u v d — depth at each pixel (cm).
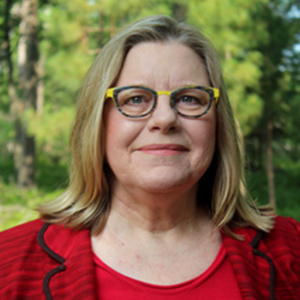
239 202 174
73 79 948
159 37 150
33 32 1351
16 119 1603
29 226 165
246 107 919
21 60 1934
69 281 143
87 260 145
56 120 1025
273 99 1180
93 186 159
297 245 176
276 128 1400
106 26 1083
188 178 148
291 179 1753
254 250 162
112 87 150
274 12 1090
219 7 879
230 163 168
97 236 158
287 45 1111
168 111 143
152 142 144
